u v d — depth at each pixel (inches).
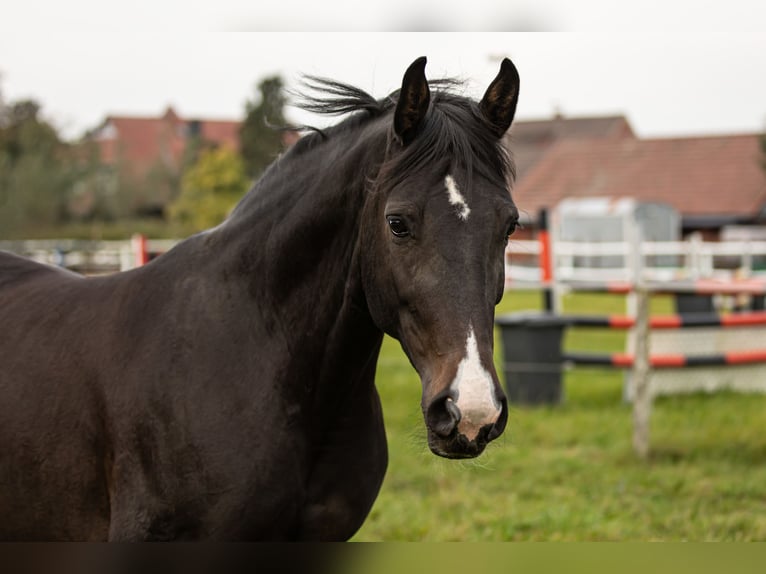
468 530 213.9
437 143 103.3
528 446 301.1
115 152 1701.5
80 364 120.4
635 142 1622.8
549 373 363.3
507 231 104.1
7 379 124.6
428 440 98.1
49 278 138.6
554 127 2180.1
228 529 110.0
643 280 383.2
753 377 404.5
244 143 1776.6
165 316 117.9
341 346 116.9
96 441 117.1
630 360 357.4
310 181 119.7
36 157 1473.9
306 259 117.3
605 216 1122.7
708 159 1531.7
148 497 112.3
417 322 101.4
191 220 1542.8
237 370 113.9
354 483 120.3
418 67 103.8
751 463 285.4
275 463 111.8
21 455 120.8
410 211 101.1
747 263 783.7
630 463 283.4
